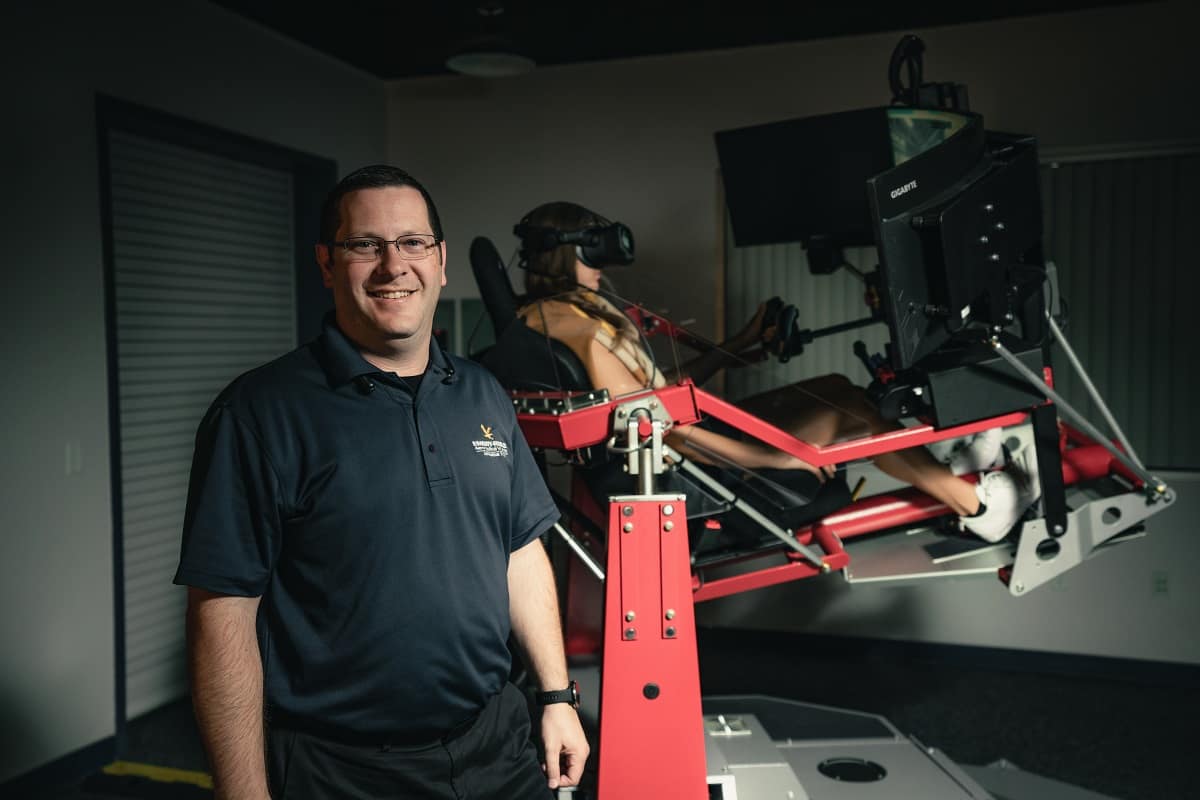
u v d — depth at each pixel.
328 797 1.29
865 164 2.57
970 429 2.17
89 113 3.06
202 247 3.85
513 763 1.44
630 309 2.67
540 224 2.20
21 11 2.81
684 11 3.62
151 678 3.64
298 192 4.34
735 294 4.22
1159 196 3.69
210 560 1.18
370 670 1.26
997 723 3.40
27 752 2.86
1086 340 3.83
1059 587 3.89
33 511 2.88
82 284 3.05
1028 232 2.23
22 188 2.83
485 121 4.52
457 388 1.41
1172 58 3.59
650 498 1.76
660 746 1.75
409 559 1.27
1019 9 3.66
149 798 2.87
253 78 3.78
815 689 3.76
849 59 3.96
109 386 3.15
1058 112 3.74
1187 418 3.71
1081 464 2.45
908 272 2.00
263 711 1.28
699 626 4.33
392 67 4.43
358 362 1.29
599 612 2.56
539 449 2.20
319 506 1.23
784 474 2.31
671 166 4.23
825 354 4.11
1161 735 3.29
